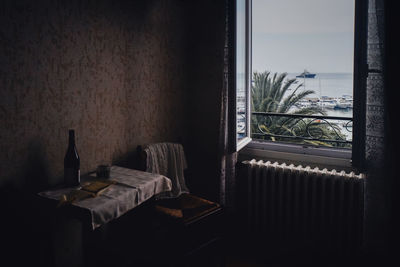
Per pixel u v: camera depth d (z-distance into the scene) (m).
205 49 2.70
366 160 2.15
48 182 1.88
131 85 2.35
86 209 1.46
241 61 2.65
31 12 1.71
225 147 2.58
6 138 1.66
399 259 2.06
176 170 2.40
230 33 2.33
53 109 1.87
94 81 2.09
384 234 2.18
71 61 1.94
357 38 1.99
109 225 2.19
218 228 2.22
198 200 2.27
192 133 2.87
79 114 2.02
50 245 1.55
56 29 1.84
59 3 1.84
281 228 2.59
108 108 2.20
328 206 2.43
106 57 2.15
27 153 1.76
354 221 2.35
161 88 2.60
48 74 1.82
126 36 2.28
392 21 1.92
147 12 2.41
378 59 2.05
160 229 1.97
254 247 2.65
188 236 2.04
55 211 1.55
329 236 2.40
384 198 2.13
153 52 2.50
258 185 2.62
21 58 1.68
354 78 2.05
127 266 1.76
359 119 2.07
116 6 2.19
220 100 2.67
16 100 1.68
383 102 2.05
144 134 2.50
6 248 1.48
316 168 2.49
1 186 1.66
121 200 1.61
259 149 2.82
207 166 2.81
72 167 1.73
